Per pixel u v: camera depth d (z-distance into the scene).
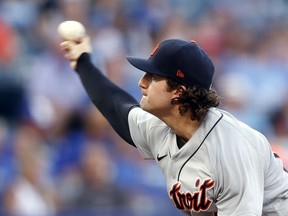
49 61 34.06
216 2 45.03
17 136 28.28
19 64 35.03
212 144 13.11
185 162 13.39
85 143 29.45
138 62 13.45
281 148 24.80
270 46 42.78
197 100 13.29
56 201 26.92
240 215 12.80
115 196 27.31
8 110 32.91
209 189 13.14
